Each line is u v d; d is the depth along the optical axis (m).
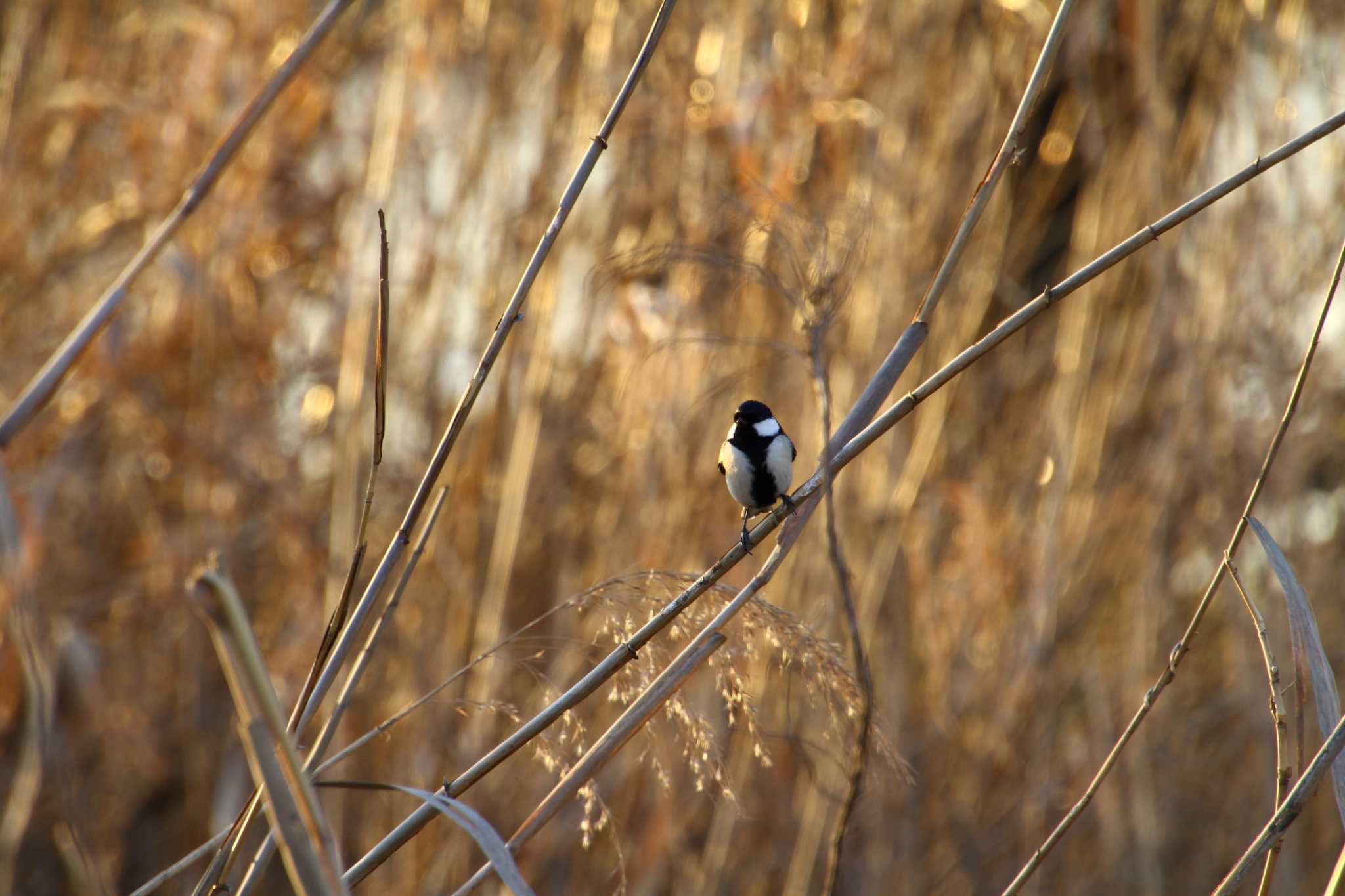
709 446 10.41
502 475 11.09
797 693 9.80
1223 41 11.44
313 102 11.49
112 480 11.48
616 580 5.49
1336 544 12.14
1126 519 11.97
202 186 6.36
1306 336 11.58
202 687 11.55
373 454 4.90
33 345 11.12
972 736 11.02
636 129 10.57
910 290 10.94
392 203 11.16
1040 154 12.36
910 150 11.16
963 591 11.04
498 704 5.42
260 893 10.16
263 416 11.47
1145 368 11.88
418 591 10.55
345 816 10.40
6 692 9.54
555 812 5.05
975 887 10.87
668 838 9.90
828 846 10.34
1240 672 11.75
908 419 11.08
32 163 11.58
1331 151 11.41
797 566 10.43
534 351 10.45
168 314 11.25
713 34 11.00
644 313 10.00
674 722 9.82
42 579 10.74
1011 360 12.60
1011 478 12.02
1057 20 5.56
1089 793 5.24
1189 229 11.55
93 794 10.68
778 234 5.91
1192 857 11.88
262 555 11.70
